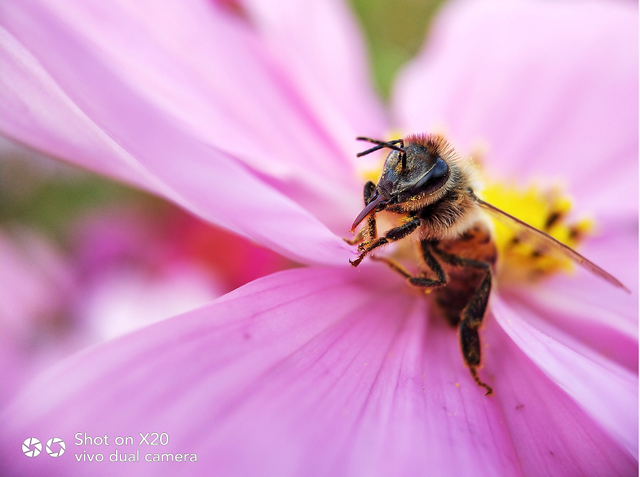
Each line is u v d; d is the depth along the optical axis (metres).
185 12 0.05
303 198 0.06
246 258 0.07
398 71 0.09
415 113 0.07
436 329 0.05
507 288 0.06
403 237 0.05
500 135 0.07
